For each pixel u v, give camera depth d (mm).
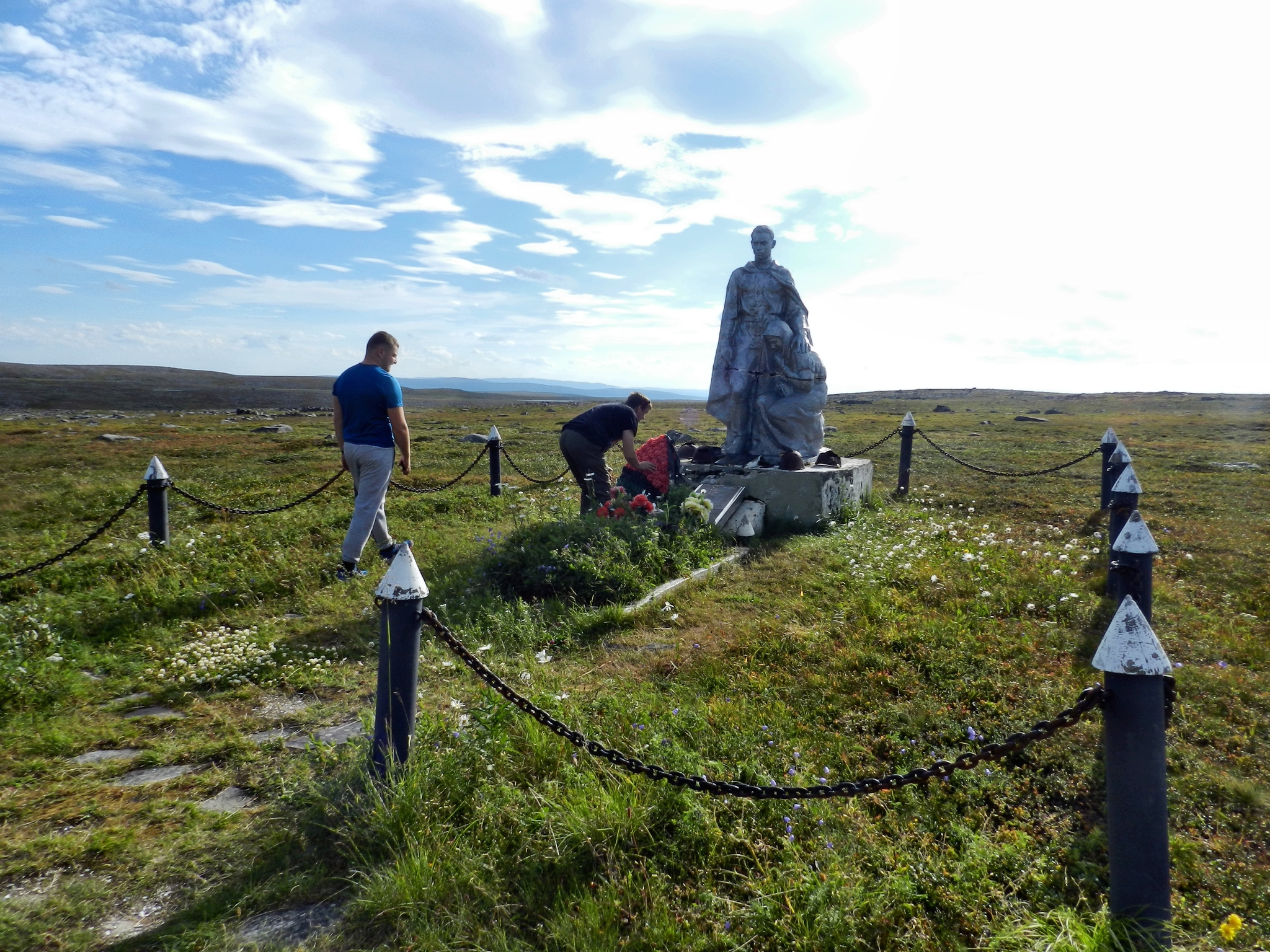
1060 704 4191
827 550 7875
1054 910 2619
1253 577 7008
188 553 7594
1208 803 3391
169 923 2648
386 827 2984
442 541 8477
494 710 3752
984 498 11734
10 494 11734
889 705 4203
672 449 9070
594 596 6293
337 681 4844
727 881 2809
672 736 3682
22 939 2551
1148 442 22109
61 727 4195
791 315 10180
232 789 3555
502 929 2570
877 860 2893
